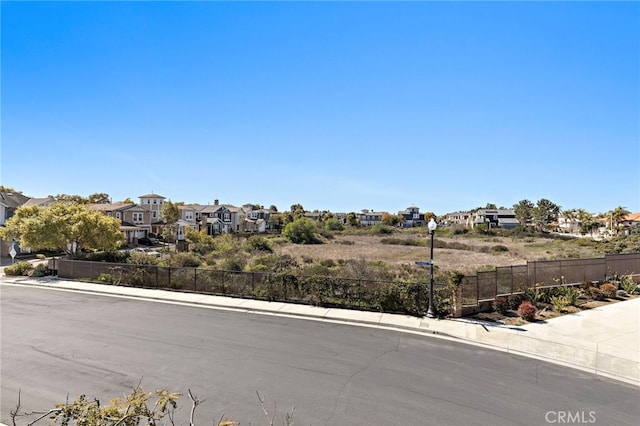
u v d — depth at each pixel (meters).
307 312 12.92
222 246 36.38
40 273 20.16
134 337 10.29
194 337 10.31
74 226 21.11
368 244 49.28
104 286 17.53
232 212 70.56
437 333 10.75
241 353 9.11
